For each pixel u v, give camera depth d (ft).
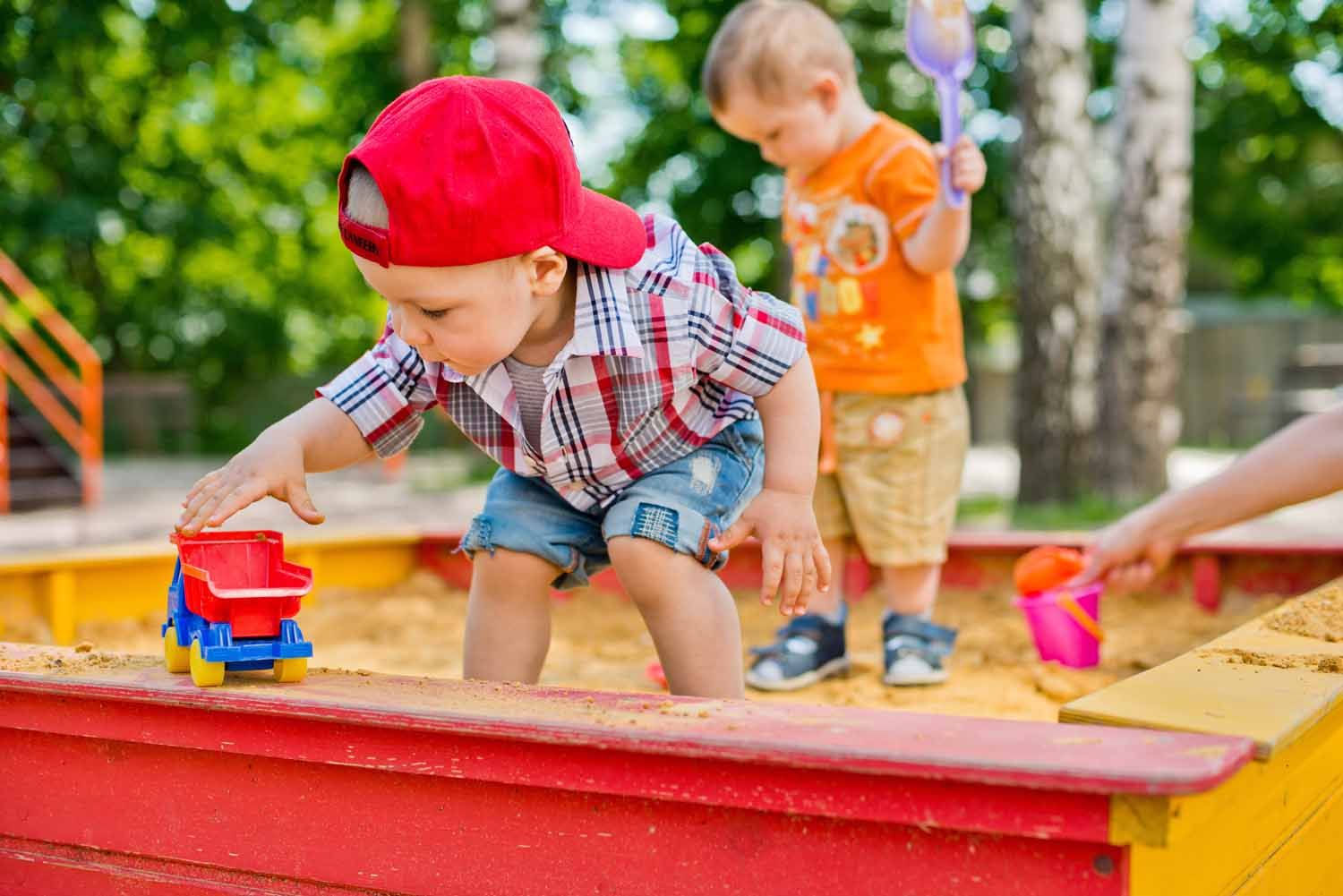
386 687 5.04
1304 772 5.12
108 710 5.25
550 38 54.13
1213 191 59.16
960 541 12.37
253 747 4.95
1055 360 27.71
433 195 4.86
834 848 4.14
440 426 59.93
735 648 6.27
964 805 3.90
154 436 62.18
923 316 9.46
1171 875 4.04
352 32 59.31
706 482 6.29
